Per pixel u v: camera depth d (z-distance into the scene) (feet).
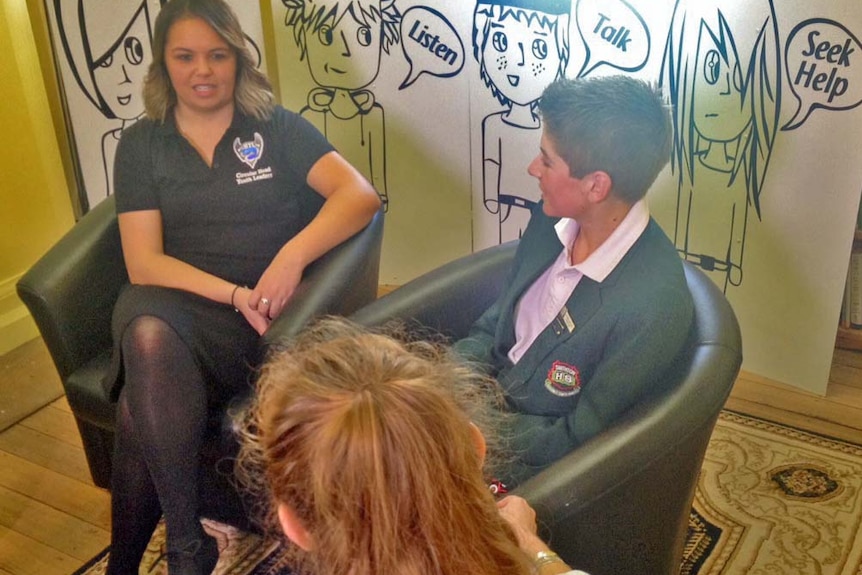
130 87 8.31
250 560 5.58
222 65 5.59
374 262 5.89
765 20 6.40
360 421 2.06
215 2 5.55
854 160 6.31
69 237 5.88
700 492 6.12
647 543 4.14
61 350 5.65
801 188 6.66
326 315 4.86
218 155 5.78
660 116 3.89
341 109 8.38
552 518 3.60
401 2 7.72
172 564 4.84
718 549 5.60
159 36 5.54
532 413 4.40
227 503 5.45
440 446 2.11
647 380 4.00
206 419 4.98
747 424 6.86
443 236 8.69
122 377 5.16
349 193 5.78
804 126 6.48
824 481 6.15
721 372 3.98
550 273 4.58
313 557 2.18
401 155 8.42
